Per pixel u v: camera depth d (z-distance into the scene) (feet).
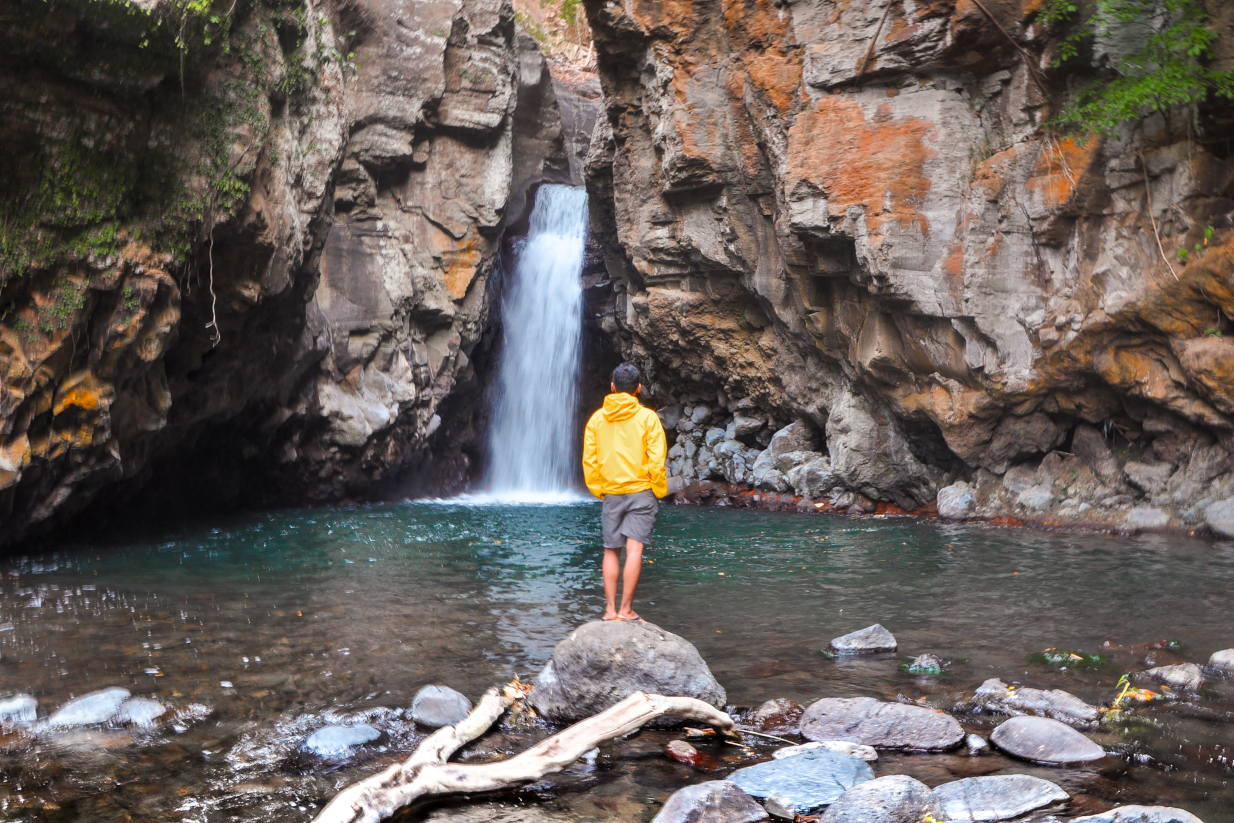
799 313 51.06
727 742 14.28
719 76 49.39
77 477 31.42
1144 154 36.70
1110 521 39.47
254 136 36.24
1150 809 10.29
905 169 41.86
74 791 12.07
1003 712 15.19
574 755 12.99
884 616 22.93
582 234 75.25
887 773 12.65
